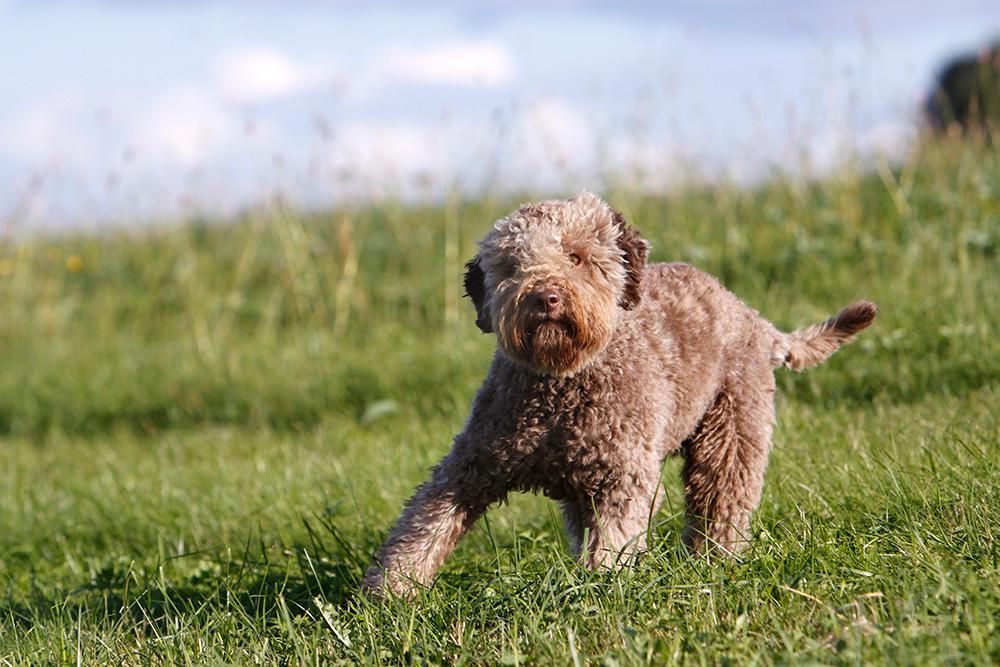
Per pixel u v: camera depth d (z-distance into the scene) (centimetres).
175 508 772
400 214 1479
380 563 539
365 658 455
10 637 553
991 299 962
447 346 1105
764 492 625
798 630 424
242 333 1374
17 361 1363
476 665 442
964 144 1402
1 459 1068
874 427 717
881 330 941
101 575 671
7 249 1622
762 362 636
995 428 647
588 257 545
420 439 858
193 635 509
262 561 654
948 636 388
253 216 1573
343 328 1302
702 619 446
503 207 1477
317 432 995
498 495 551
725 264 1166
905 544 487
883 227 1209
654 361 555
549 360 518
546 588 479
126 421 1170
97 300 1543
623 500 532
